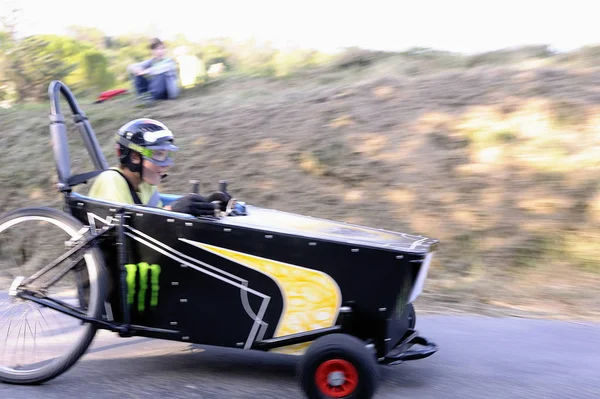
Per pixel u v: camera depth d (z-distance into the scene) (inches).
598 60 369.1
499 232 259.6
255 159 325.4
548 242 252.7
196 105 399.5
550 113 305.4
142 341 174.6
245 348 139.2
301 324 136.4
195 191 164.9
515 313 209.5
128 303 140.6
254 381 146.5
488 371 155.9
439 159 298.4
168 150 155.5
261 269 136.2
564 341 180.2
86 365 155.8
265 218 154.2
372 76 419.5
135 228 139.2
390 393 141.3
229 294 137.9
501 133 301.7
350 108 346.9
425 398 138.9
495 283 236.5
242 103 391.2
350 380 127.7
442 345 175.6
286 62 503.5
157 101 416.8
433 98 339.9
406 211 278.1
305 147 323.9
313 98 369.4
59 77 491.2
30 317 148.3
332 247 133.6
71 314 140.0
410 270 133.4
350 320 135.3
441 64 434.6
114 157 347.6
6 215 144.8
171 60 423.2
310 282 135.3
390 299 133.9
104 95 441.4
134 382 144.8
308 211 289.6
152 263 139.3
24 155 362.0
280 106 368.5
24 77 481.7
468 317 204.7
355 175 301.4
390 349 139.7
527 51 423.8
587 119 298.8
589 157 279.4
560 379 151.0
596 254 245.6
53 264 142.0
